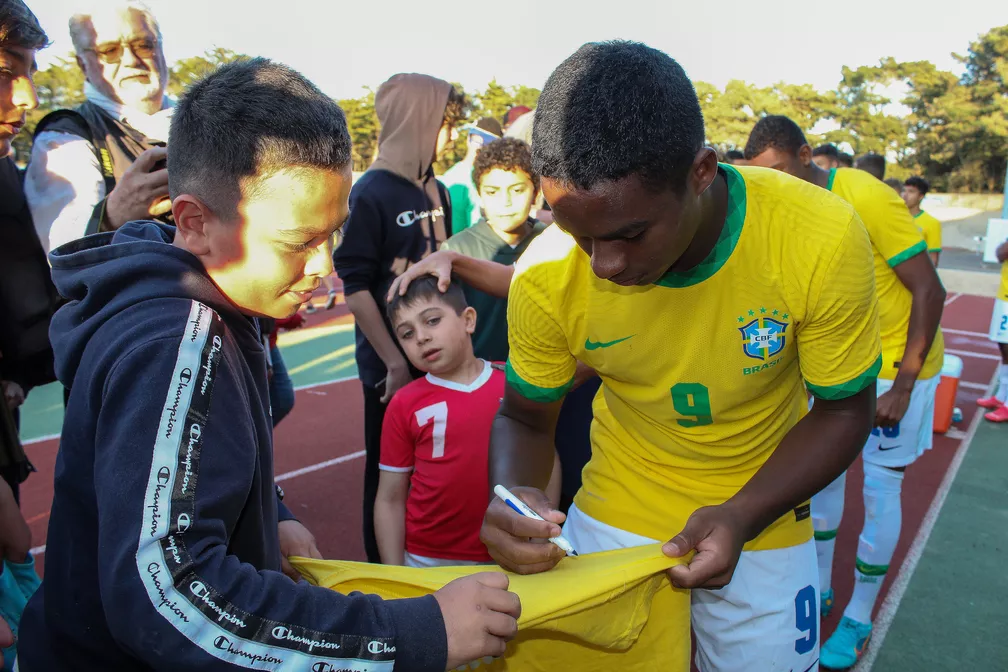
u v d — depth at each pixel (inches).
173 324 38.4
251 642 35.6
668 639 63.7
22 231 87.0
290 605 37.0
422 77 120.2
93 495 40.6
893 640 111.7
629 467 69.6
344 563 57.3
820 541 112.6
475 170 120.5
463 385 95.1
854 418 57.9
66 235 85.5
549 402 67.1
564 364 65.1
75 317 42.6
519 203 115.6
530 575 55.2
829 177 113.0
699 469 65.5
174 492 35.3
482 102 1707.7
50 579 43.6
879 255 108.4
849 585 129.6
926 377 108.6
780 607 65.2
